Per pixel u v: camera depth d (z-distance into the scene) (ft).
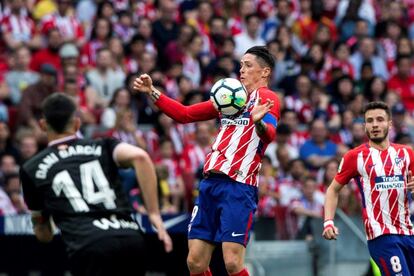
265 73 100.27
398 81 233.14
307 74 222.07
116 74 200.64
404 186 104.53
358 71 234.99
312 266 155.94
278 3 244.63
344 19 248.52
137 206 144.56
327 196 106.01
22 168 87.04
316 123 190.70
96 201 85.56
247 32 232.73
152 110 191.01
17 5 209.36
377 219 104.42
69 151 87.04
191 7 238.48
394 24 250.37
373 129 105.40
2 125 174.09
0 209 155.43
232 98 97.14
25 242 150.71
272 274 153.89
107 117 186.39
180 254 149.59
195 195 165.99
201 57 218.18
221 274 139.44
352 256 155.53
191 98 192.75
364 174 104.88
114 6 231.91
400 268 103.30
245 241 97.50
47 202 86.17
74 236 84.48
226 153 97.91
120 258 84.17
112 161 86.99
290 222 157.79
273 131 95.04
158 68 209.15
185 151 181.37
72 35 214.69
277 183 172.76
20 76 195.62
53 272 151.53
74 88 185.57
